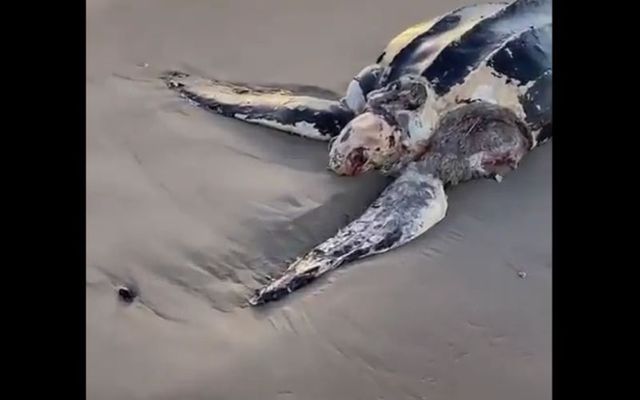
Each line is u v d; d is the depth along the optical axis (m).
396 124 4.65
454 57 4.72
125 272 4.43
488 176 4.69
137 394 4.15
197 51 5.12
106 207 4.59
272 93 4.96
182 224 4.55
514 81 4.71
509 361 4.20
